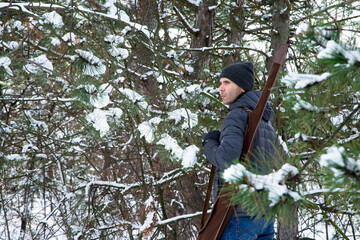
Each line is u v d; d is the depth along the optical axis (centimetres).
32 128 503
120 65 414
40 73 318
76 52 278
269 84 176
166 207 569
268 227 205
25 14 308
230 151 185
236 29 544
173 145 296
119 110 331
